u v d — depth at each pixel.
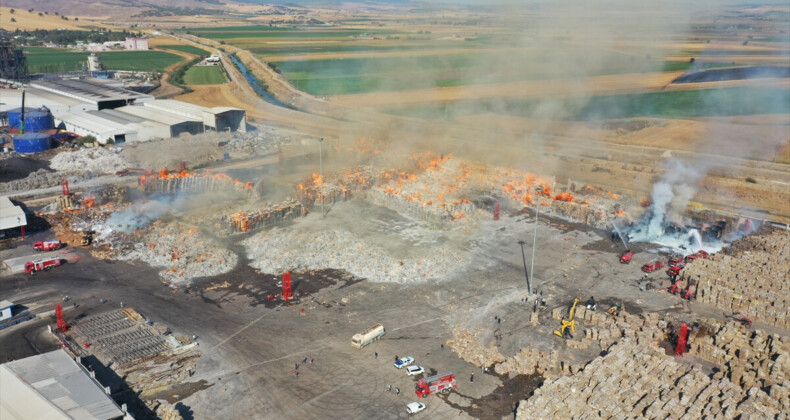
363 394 65.94
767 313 81.75
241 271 94.81
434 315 82.69
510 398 65.50
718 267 95.25
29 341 75.19
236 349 73.88
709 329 78.31
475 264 98.56
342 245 102.31
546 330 79.38
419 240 106.69
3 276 92.19
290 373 69.38
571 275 95.38
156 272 94.38
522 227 114.81
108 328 78.00
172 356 72.19
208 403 64.06
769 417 59.09
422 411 63.12
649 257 102.50
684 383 65.56
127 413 57.75
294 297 86.69
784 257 100.44
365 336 74.19
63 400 58.28
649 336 76.50
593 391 65.00
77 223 112.56
